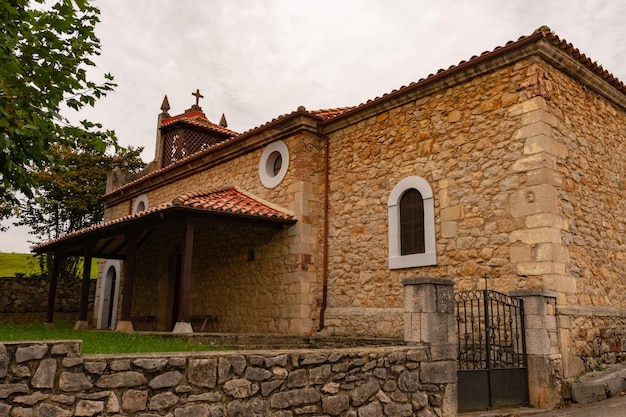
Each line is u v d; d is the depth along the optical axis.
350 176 10.53
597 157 8.88
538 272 7.34
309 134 11.20
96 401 3.65
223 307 12.30
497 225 7.95
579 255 7.84
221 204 10.49
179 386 4.00
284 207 11.19
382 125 10.10
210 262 13.06
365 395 5.04
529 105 7.84
